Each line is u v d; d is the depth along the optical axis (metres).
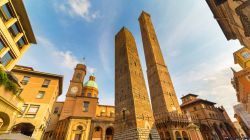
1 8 14.80
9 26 16.20
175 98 39.06
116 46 43.62
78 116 32.62
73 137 29.56
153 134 23.72
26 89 28.91
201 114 49.72
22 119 25.08
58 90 39.16
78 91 46.50
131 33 45.53
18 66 34.12
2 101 13.79
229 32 14.82
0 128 15.30
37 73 31.81
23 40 20.64
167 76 43.72
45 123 30.67
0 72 13.63
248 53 34.94
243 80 30.84
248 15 8.39
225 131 48.59
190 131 22.16
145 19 59.19
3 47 16.25
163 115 34.31
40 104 28.38
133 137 21.84
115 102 30.70
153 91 41.66
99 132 36.34
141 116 24.25
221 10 11.55
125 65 33.16
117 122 27.38
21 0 16.67
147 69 48.06
